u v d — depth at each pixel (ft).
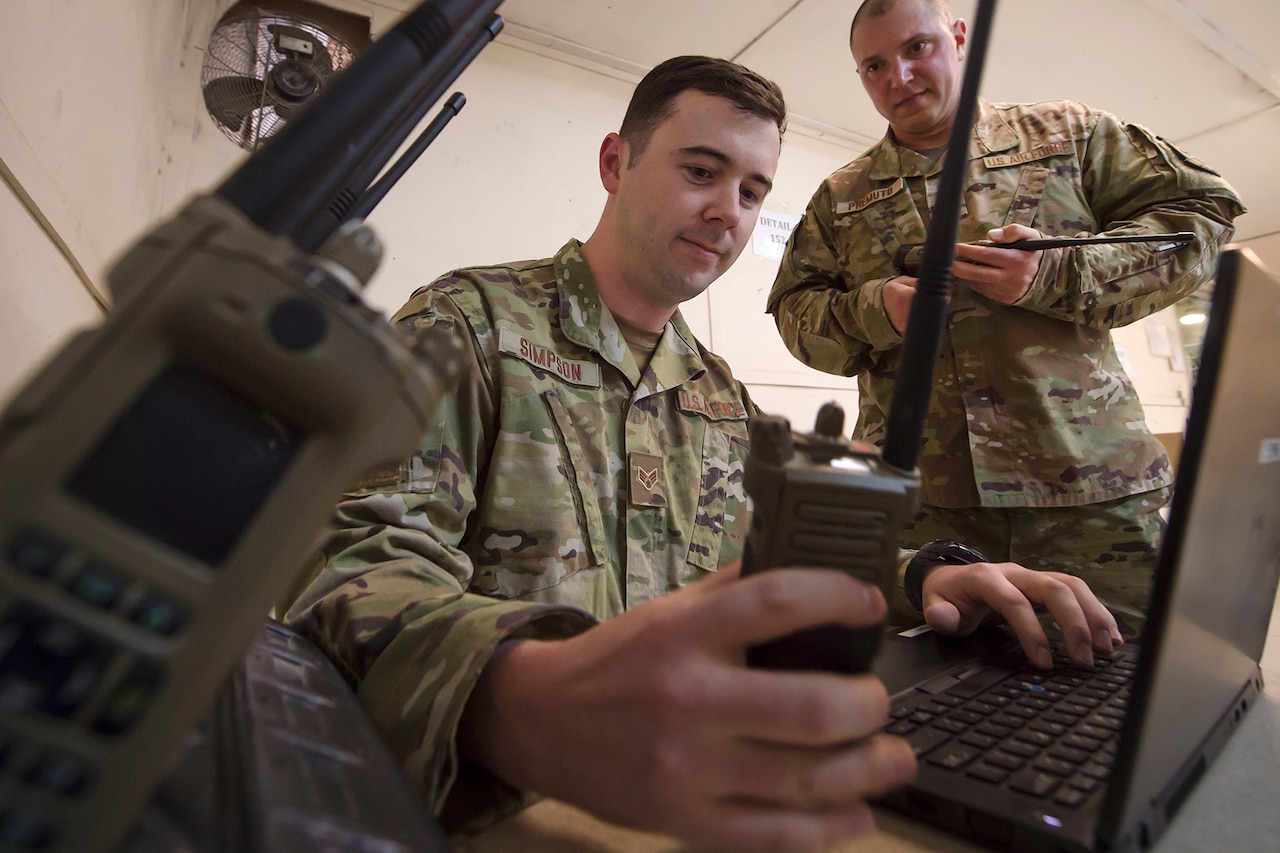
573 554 2.34
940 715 1.38
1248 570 1.26
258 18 5.32
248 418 0.56
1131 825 0.90
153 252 0.54
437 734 1.03
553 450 2.40
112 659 0.50
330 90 0.77
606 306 2.81
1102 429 3.80
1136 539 3.64
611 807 0.86
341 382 0.55
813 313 4.48
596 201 8.34
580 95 8.45
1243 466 1.06
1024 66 8.74
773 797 0.80
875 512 0.78
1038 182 4.10
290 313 0.54
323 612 1.40
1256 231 12.91
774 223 9.66
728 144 2.71
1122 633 2.23
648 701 0.80
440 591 1.42
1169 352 14.75
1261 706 1.56
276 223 0.74
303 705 0.98
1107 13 7.86
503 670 1.05
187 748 0.81
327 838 0.61
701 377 3.14
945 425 4.00
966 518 3.97
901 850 1.00
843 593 0.76
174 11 5.98
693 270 2.83
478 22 0.88
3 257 2.51
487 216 7.70
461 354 0.69
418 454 2.00
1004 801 1.01
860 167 4.73
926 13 4.12
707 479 2.85
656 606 0.89
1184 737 1.09
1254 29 8.02
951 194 0.81
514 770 0.99
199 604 0.52
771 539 0.79
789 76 8.86
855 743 0.84
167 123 6.10
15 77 2.65
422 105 1.41
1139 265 3.65
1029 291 3.49
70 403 0.49
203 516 0.54
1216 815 1.05
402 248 7.26
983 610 2.00
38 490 0.47
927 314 0.80
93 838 0.50
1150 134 4.08
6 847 0.49
